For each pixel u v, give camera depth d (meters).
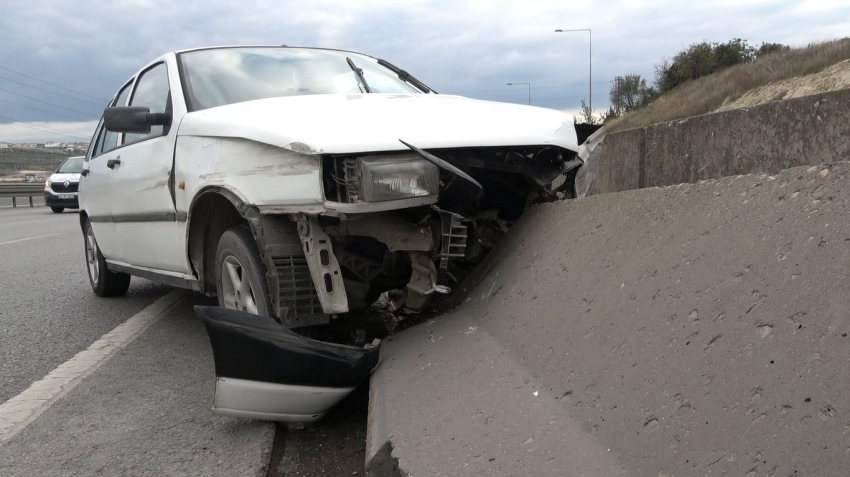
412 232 2.82
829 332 1.40
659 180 4.93
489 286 2.99
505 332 2.55
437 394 2.37
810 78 20.02
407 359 2.75
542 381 2.13
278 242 2.82
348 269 2.92
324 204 2.59
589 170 3.58
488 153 3.09
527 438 1.89
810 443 1.27
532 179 3.23
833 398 1.29
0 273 7.85
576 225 2.77
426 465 1.98
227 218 3.57
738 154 4.02
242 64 4.10
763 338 1.53
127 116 3.79
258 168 2.88
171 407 3.28
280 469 2.62
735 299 1.69
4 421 3.13
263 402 2.65
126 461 2.67
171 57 4.25
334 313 2.70
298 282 2.80
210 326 2.57
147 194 4.05
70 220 18.12
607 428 1.75
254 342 2.58
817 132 3.37
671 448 1.54
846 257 1.48
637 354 1.85
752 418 1.41
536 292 2.61
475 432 2.04
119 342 4.53
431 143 2.77
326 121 2.76
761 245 1.75
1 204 26.00
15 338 4.71
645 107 37.34
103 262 5.91
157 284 7.00
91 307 5.75
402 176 2.64
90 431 2.99
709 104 25.38
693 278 1.88
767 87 22.16
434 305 3.21
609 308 2.12
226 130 3.14
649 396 1.71
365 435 2.88
